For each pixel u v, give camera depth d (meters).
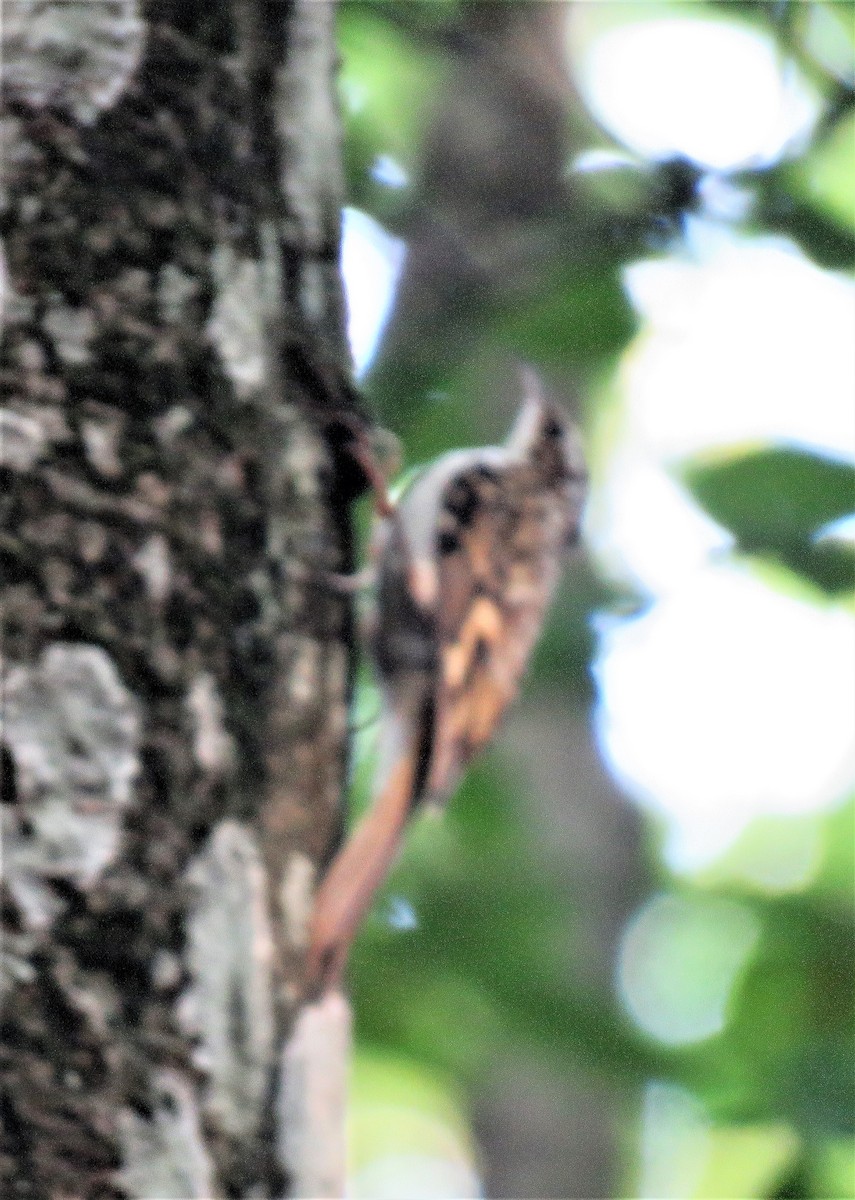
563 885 9.92
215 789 4.68
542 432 8.53
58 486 4.72
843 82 9.89
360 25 10.66
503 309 9.39
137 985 4.43
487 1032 9.35
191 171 5.08
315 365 5.25
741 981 10.00
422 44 10.82
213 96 5.16
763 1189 8.85
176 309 4.96
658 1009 10.59
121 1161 4.31
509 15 11.52
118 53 5.05
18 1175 4.23
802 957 10.07
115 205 4.96
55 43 5.02
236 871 4.66
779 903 10.71
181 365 4.94
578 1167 11.21
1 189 4.91
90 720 4.56
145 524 4.77
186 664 4.72
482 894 9.56
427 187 10.88
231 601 4.86
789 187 9.62
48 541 4.67
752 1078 9.20
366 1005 9.34
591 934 11.16
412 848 9.77
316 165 5.41
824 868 12.06
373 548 7.37
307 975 4.78
